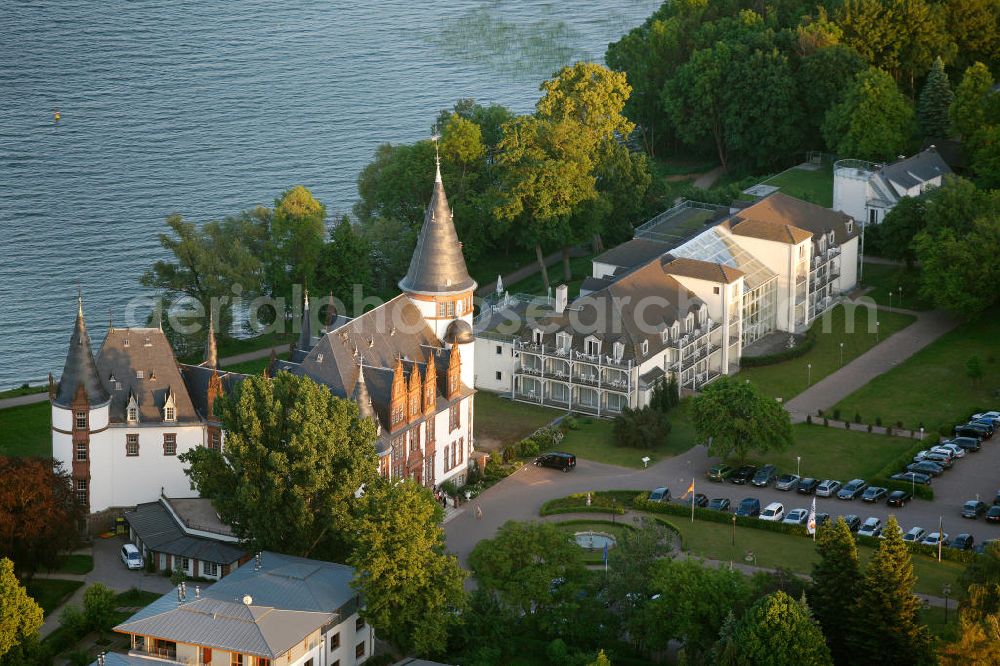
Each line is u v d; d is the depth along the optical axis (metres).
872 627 174.75
